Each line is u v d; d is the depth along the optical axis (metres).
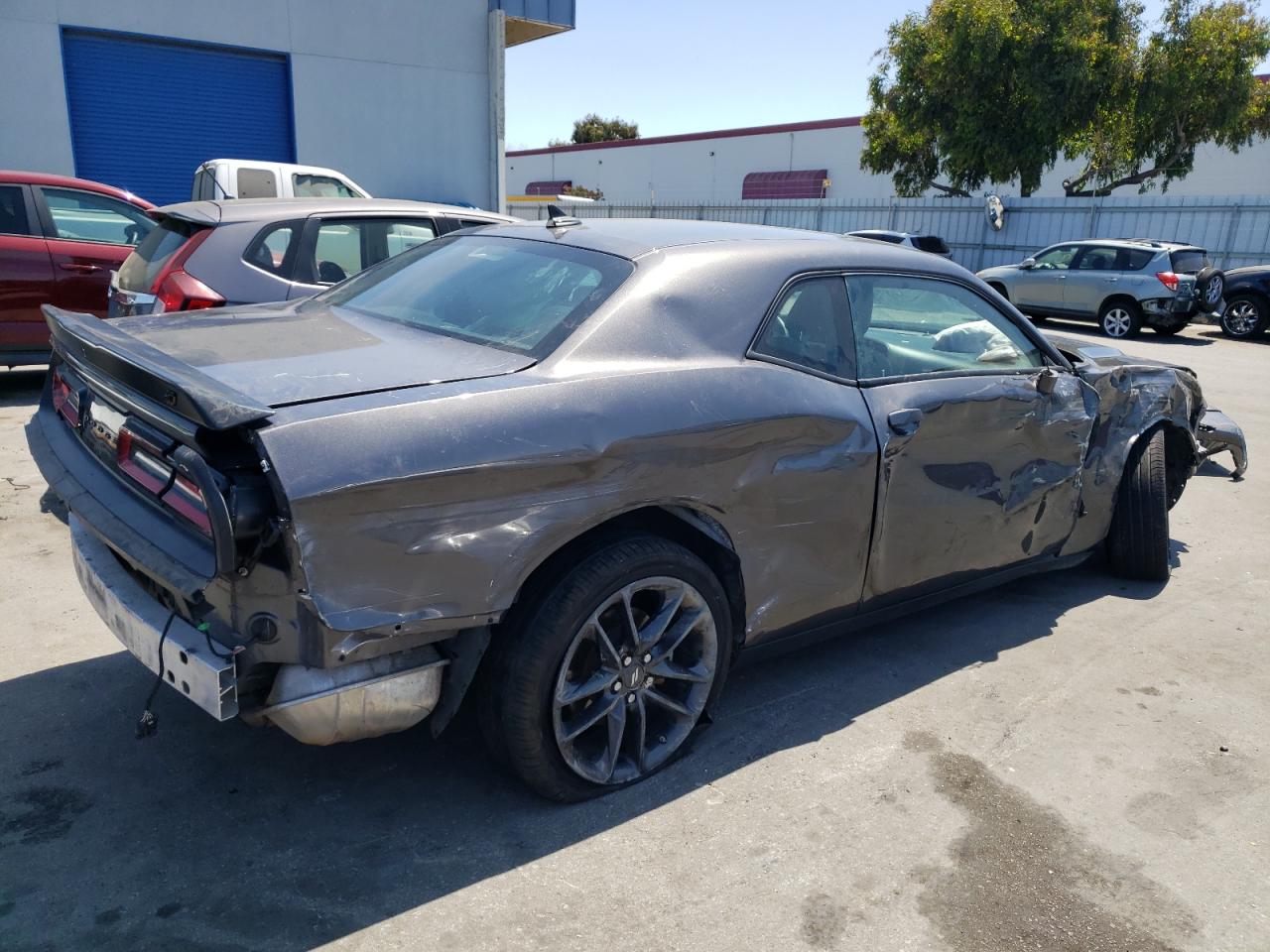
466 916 2.21
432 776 2.76
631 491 2.47
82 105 13.17
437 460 2.13
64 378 2.94
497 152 16.81
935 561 3.43
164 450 2.16
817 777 2.85
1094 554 4.86
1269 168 27.64
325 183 11.01
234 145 14.54
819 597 3.08
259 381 2.27
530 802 2.66
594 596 2.45
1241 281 16.19
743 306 2.88
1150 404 4.46
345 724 2.23
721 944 2.17
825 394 2.96
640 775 2.75
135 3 13.14
